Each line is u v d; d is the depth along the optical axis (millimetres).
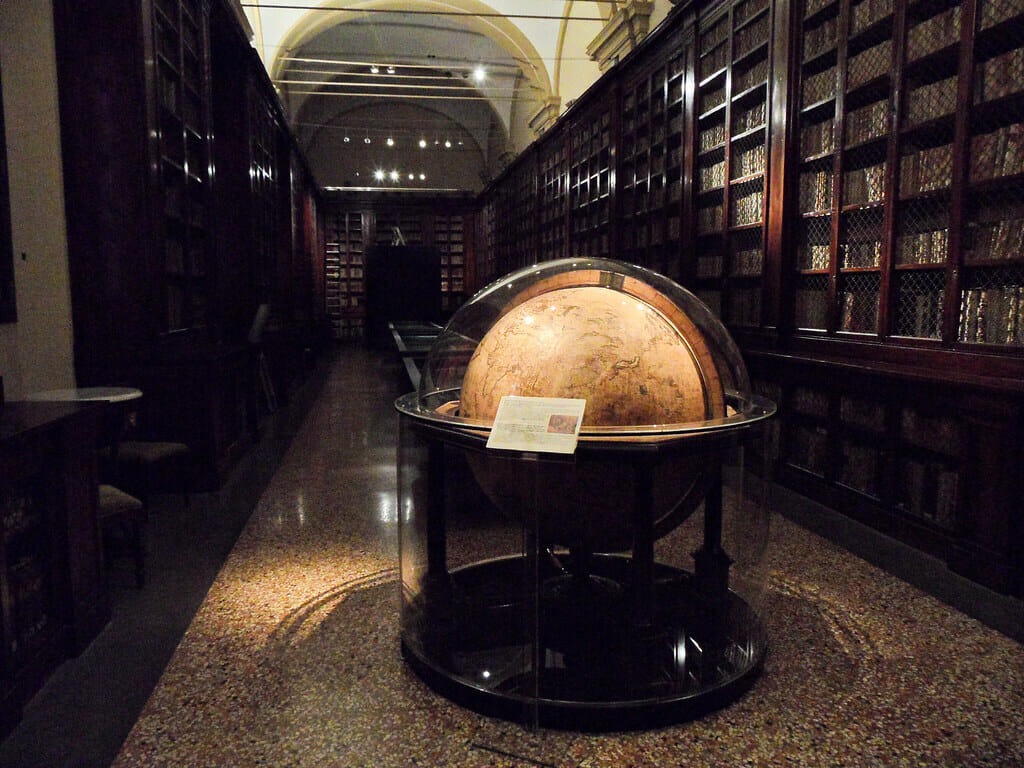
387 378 13156
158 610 3189
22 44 4637
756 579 3021
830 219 5094
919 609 3154
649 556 2389
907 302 4387
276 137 12078
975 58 3680
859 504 4551
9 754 2113
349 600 3268
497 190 20875
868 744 2150
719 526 2959
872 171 4625
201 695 2445
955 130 3820
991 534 3426
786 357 5258
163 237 5172
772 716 2301
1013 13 3453
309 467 6160
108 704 2396
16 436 2322
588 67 13602
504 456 2172
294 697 2426
